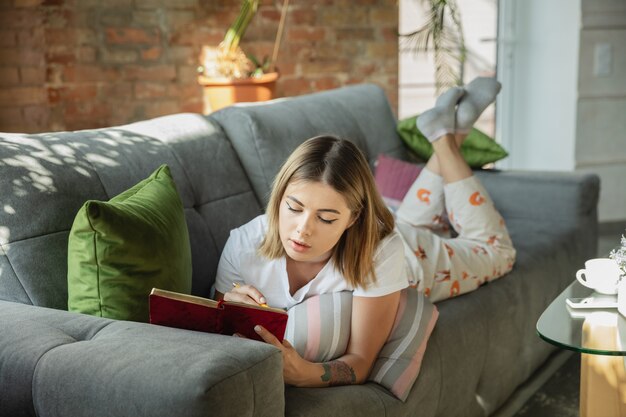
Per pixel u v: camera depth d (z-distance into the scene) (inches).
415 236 89.2
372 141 121.6
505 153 126.2
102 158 77.5
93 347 53.0
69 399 50.9
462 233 98.4
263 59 161.6
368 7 171.9
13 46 142.6
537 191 119.8
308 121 108.2
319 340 67.6
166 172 75.4
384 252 69.3
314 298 70.0
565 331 67.8
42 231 68.6
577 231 116.8
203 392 46.9
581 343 65.1
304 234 62.8
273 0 163.6
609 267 76.7
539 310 102.9
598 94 175.8
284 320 58.9
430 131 98.4
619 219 182.1
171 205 69.9
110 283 61.2
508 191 121.8
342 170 63.2
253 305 57.8
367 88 129.2
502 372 93.7
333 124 113.0
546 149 184.2
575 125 175.8
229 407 48.3
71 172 73.2
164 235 65.1
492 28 185.9
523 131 189.5
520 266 102.0
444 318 83.7
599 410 74.6
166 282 64.0
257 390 50.8
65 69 147.7
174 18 155.0
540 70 182.5
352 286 68.5
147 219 64.3
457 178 98.0
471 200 97.3
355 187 63.9
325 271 69.8
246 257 71.2
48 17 144.4
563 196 118.1
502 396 95.0
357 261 67.7
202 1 156.8
